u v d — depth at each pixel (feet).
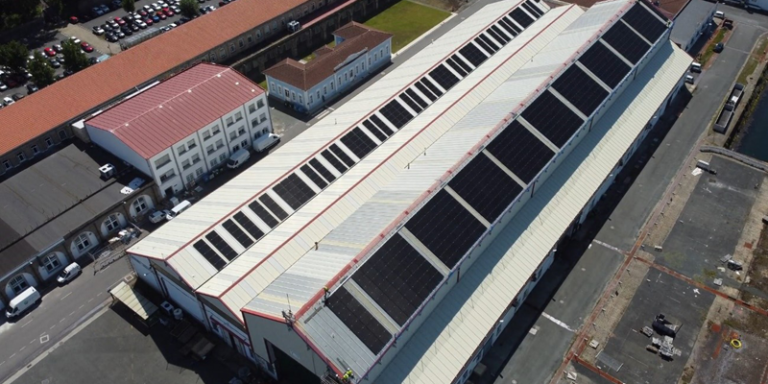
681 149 322.96
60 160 303.27
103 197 281.74
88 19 469.57
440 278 205.46
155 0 495.82
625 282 252.83
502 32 389.19
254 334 205.67
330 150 289.33
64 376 225.56
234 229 247.09
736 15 447.42
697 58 398.01
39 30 453.17
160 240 246.88
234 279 222.69
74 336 239.71
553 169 266.77
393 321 190.29
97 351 234.17
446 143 274.36
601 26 335.67
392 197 241.14
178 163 299.58
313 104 368.68
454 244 215.51
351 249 213.87
